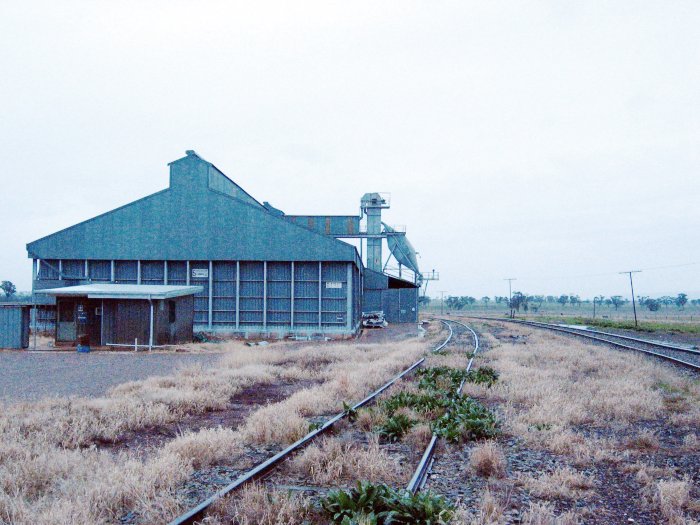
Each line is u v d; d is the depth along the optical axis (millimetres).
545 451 8219
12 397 12273
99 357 22047
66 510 5250
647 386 13617
